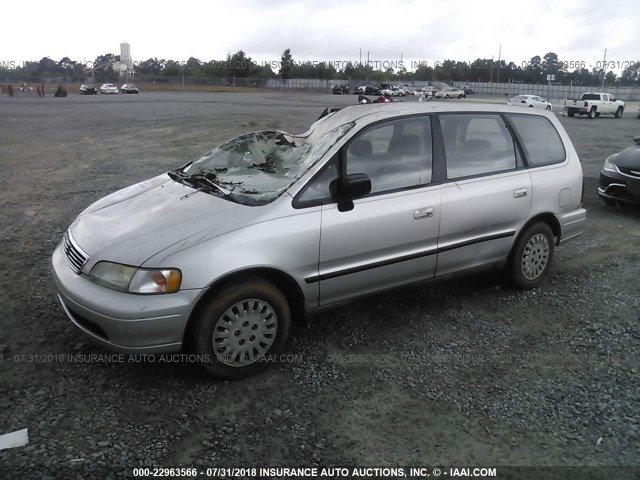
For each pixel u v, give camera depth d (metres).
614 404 3.37
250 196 3.72
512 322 4.45
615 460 2.88
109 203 4.14
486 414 3.25
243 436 2.99
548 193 4.95
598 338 4.21
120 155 13.20
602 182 8.45
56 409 3.16
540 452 2.93
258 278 3.51
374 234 3.90
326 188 3.79
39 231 6.58
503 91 73.94
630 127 26.22
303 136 4.97
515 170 4.79
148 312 3.16
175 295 3.21
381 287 4.10
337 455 2.87
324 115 5.36
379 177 4.04
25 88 58.44
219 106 33.91
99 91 63.84
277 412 3.21
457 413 3.25
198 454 2.84
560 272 5.62
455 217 4.32
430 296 4.91
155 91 69.88
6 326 4.12
